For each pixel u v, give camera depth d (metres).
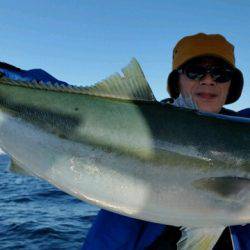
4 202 3.88
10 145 0.74
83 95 0.73
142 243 0.86
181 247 0.70
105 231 0.87
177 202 0.70
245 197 0.71
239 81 1.01
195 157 0.71
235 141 0.72
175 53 0.99
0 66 0.86
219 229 0.71
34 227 2.64
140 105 0.72
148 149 0.70
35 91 0.74
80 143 0.71
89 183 0.71
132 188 0.70
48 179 0.72
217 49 0.94
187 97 0.75
